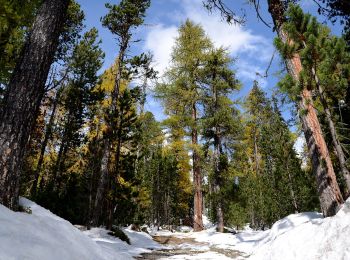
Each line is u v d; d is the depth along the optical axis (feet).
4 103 16.96
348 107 33.47
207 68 71.00
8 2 23.73
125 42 56.49
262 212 79.25
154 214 118.42
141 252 35.14
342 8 36.42
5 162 15.64
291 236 25.18
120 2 55.83
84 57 76.07
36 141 74.64
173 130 73.82
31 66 17.76
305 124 29.19
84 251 15.49
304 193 63.46
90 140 64.23
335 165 43.11
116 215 60.75
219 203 66.69
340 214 20.10
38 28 18.78
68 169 74.64
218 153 68.33
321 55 22.62
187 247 44.14
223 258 31.65
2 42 25.04
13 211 14.97
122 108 53.83
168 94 71.00
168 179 107.76
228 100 70.33
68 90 77.71
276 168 72.43
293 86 23.65
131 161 59.52
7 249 11.03
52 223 16.20
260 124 95.50
